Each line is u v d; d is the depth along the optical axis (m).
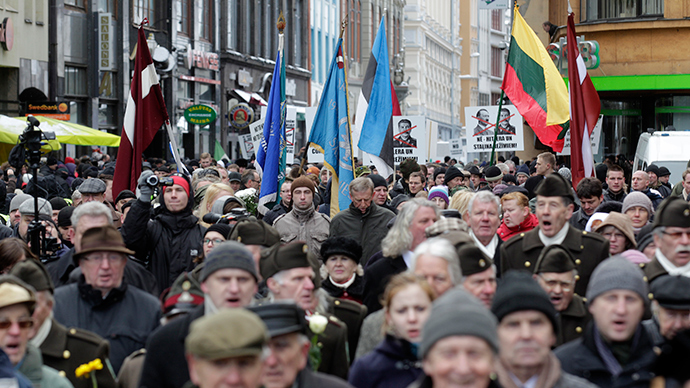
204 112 68.56
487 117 32.72
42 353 10.22
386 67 25.88
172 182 16.19
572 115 26.52
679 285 9.72
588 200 19.75
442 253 10.44
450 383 6.91
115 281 11.75
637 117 57.44
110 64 62.09
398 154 32.69
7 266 13.45
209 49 77.50
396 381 9.40
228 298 9.24
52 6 58.09
